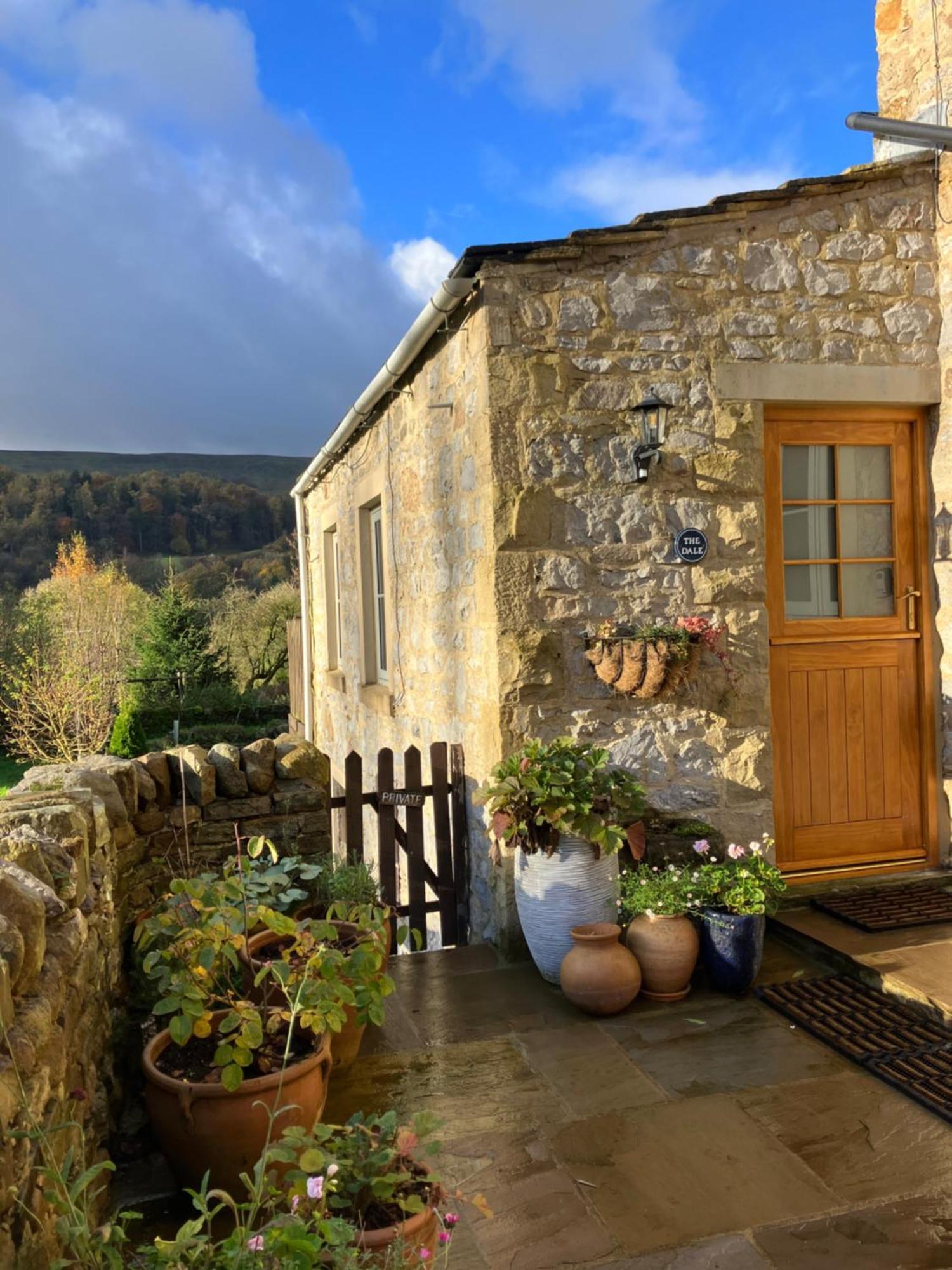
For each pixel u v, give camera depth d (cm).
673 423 433
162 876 397
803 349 448
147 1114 267
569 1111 289
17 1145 156
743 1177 251
